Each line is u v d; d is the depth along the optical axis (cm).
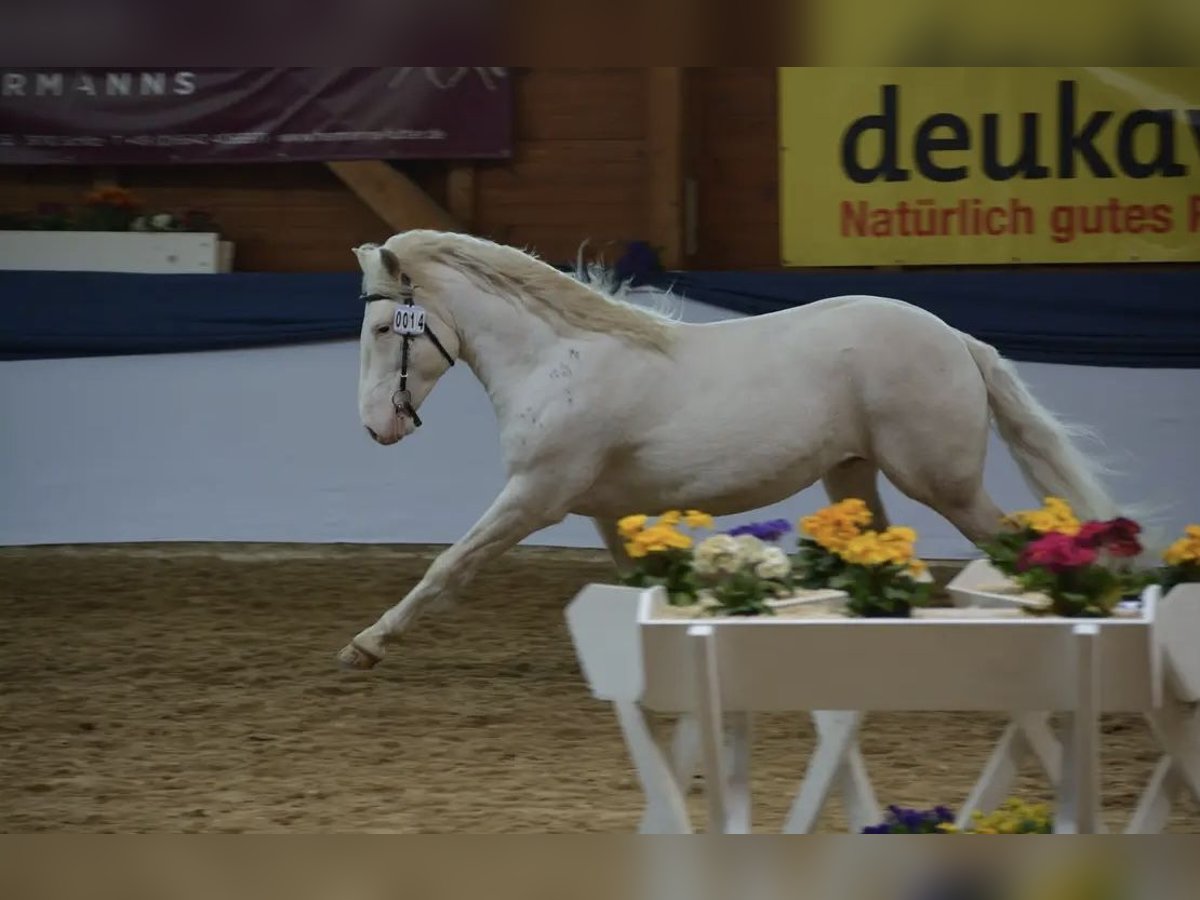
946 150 1543
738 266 1694
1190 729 562
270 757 862
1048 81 1526
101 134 1686
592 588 563
